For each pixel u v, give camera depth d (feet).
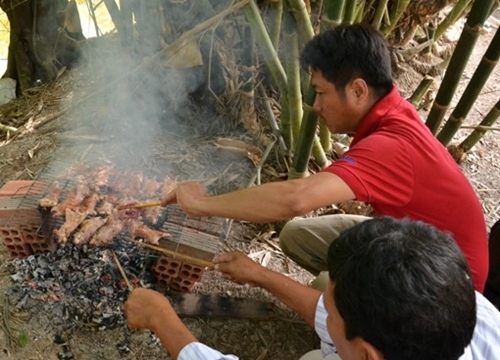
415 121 5.64
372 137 5.35
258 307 7.57
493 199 10.27
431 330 2.95
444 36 13.51
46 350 6.83
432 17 12.03
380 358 3.16
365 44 5.41
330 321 3.45
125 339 7.01
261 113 10.46
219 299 7.56
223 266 6.07
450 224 5.66
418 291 2.94
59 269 7.23
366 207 9.10
